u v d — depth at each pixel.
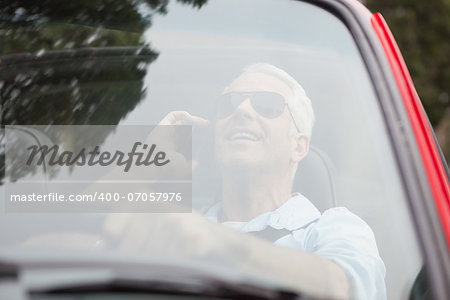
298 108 2.00
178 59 2.04
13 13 2.05
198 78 2.03
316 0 2.06
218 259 1.45
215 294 1.33
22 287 1.23
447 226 1.64
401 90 1.85
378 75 1.89
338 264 1.72
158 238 1.54
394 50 1.96
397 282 1.61
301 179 2.03
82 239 1.56
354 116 1.89
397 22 15.76
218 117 2.02
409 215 1.67
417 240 1.62
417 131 1.79
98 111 1.94
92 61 2.01
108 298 1.26
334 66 1.97
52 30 2.03
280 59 2.04
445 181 1.73
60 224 1.65
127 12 2.07
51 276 1.26
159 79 2.02
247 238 1.58
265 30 2.07
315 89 1.99
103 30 2.05
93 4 2.07
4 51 2.00
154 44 2.05
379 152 1.80
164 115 1.99
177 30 2.07
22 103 1.93
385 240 1.71
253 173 2.02
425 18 15.89
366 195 1.82
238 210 2.03
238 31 2.08
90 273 1.28
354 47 1.96
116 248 1.50
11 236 1.59
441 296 1.50
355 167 1.89
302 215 1.98
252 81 2.03
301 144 2.02
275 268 1.50
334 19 2.02
